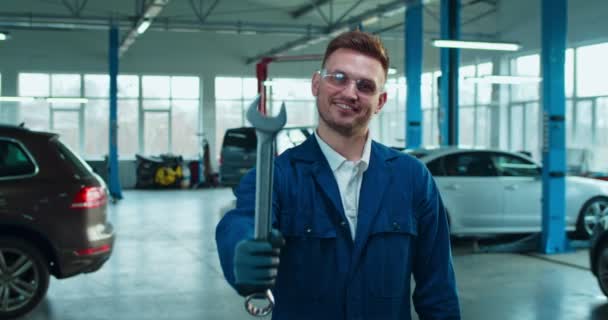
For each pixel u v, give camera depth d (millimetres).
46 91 21953
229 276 1370
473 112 20672
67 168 5316
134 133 22969
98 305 5844
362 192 1700
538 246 8789
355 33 1683
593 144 16109
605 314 5566
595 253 6176
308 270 1655
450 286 1847
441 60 12664
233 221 1502
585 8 16062
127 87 22797
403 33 18406
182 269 7555
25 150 5223
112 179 17344
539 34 17438
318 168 1684
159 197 18172
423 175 1810
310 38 17500
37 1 20125
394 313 1699
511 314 5562
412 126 12469
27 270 5219
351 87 1640
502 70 19109
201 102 23297
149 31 22594
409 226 1734
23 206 5109
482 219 8836
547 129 8617
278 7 22250
